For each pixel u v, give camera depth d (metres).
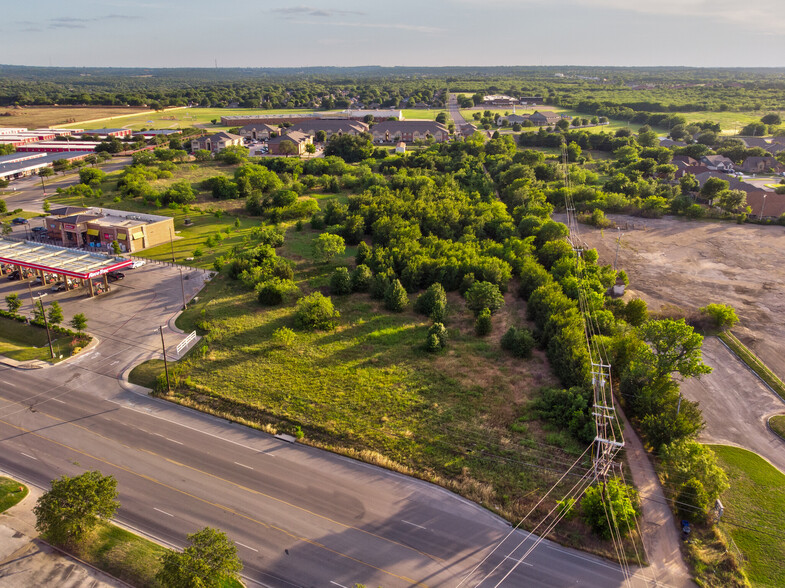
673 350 60.34
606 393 59.81
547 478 50.31
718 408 62.28
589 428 54.38
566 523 45.41
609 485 44.88
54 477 49.69
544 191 146.62
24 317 79.06
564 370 63.50
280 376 65.88
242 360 69.44
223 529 44.44
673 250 113.94
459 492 48.72
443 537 44.12
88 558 41.53
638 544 43.44
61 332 76.38
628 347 62.91
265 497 47.94
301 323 78.06
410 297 90.44
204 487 48.94
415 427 57.12
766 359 72.50
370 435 55.69
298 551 42.53
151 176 160.12
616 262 106.62
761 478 51.03
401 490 49.06
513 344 72.50
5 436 55.00
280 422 57.84
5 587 38.75
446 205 120.81
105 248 110.69
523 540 43.88
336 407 60.06
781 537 44.53
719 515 46.00
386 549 42.88
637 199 141.62
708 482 46.34
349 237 116.69
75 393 62.84
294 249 110.94
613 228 128.50
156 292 90.69
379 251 97.38
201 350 71.00
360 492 48.78
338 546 43.06
